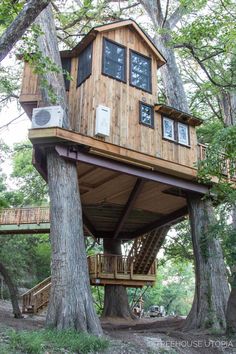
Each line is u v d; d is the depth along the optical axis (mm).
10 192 21453
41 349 5473
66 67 11023
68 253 7766
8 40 5188
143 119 10320
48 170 8820
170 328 10484
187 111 13039
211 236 9633
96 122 9094
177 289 35562
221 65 13711
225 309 9609
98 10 13797
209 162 8648
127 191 12094
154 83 11078
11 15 6289
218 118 16188
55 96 8047
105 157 9156
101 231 16219
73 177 8703
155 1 14938
